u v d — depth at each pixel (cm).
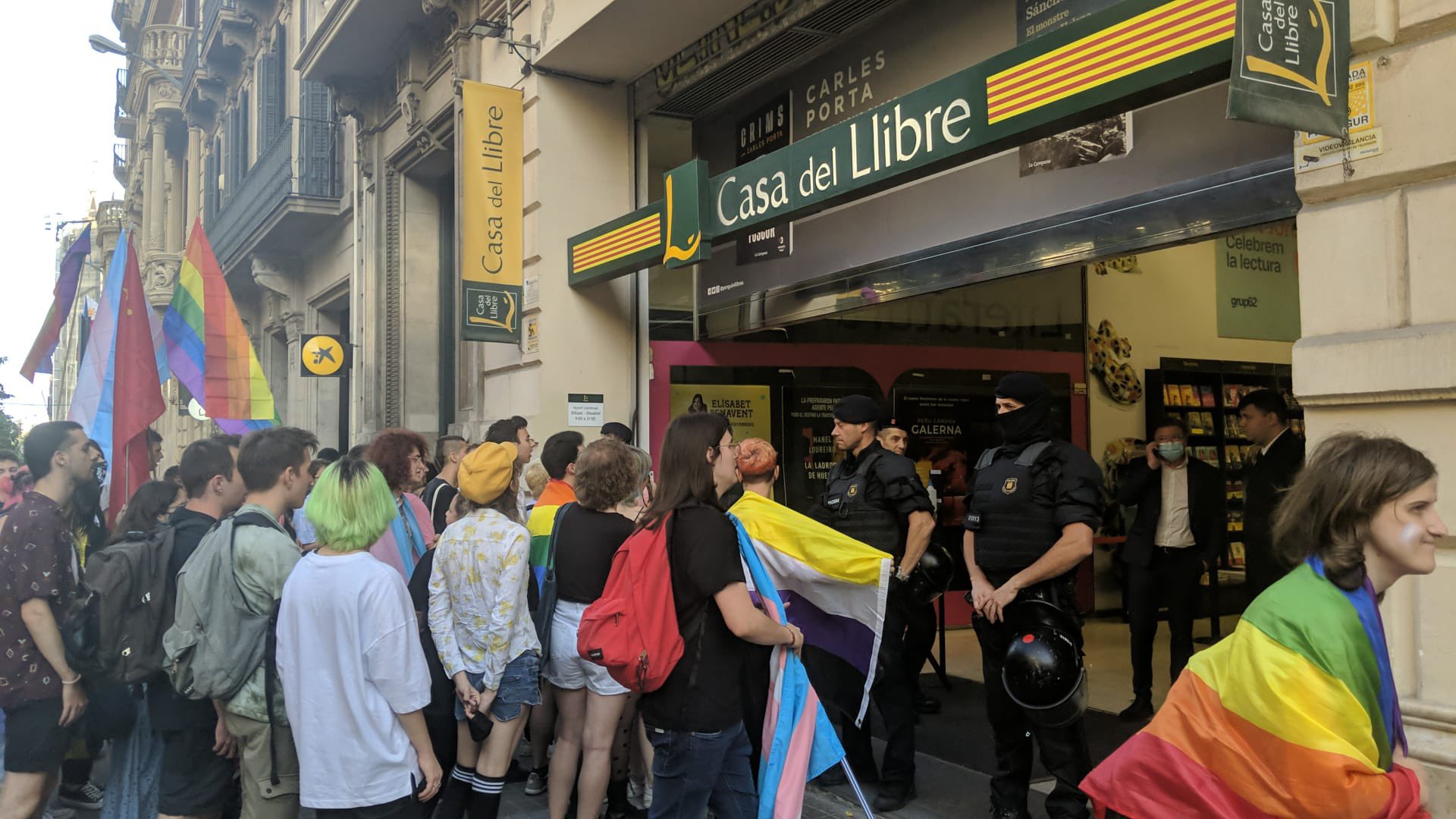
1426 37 279
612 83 828
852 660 341
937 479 855
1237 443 933
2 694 350
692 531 275
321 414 1608
